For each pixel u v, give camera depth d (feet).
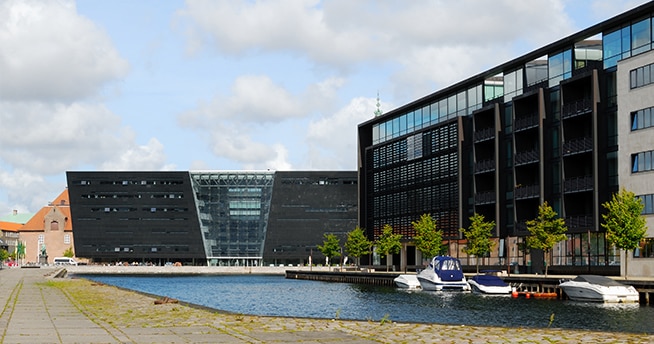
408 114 427.33
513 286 260.01
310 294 288.10
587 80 277.64
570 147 279.49
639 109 248.52
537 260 302.86
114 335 67.00
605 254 266.16
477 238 316.40
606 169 265.34
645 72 246.68
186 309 103.50
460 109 373.20
